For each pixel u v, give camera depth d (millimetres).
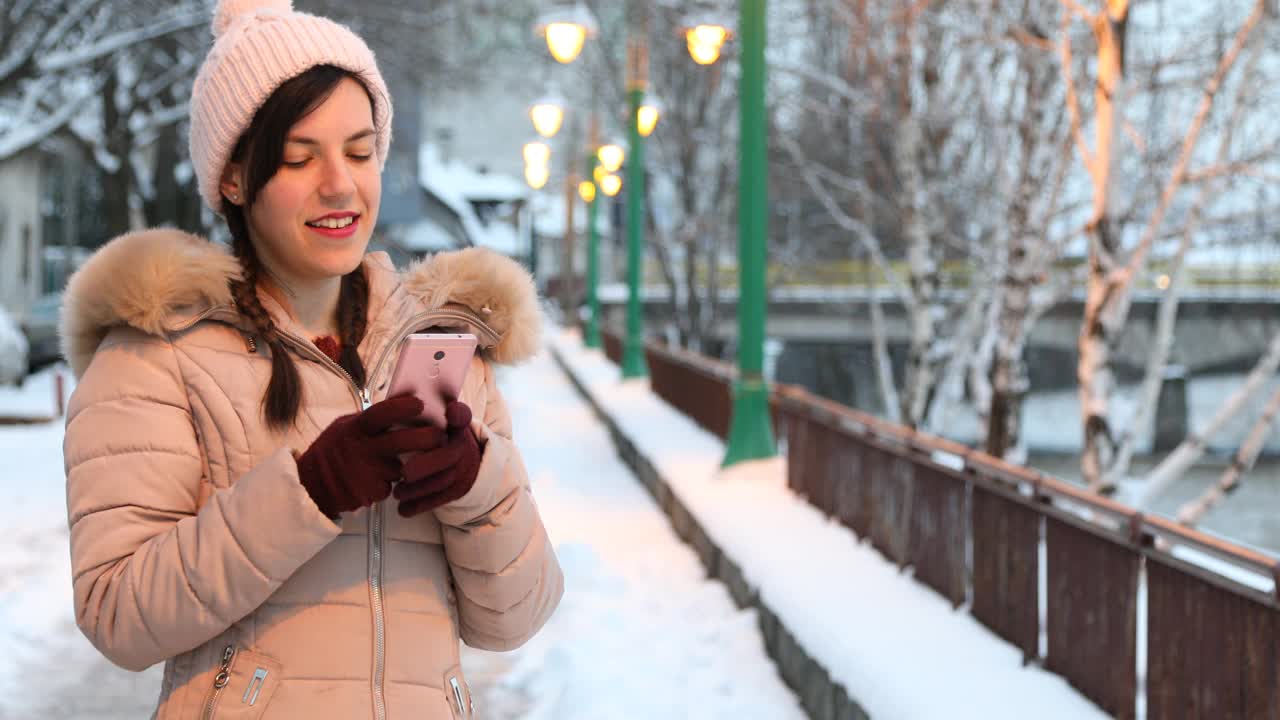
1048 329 33688
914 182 15703
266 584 1551
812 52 20500
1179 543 3928
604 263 83125
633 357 22359
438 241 77375
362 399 1769
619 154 24875
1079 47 12086
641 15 21734
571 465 13898
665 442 12898
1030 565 5035
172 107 28219
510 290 1913
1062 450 35000
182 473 1661
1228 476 9086
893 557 6879
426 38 26453
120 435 1645
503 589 1798
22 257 37781
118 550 1607
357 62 1712
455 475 1590
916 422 16109
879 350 21359
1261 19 8938
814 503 8641
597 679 5863
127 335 1699
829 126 20281
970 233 17891
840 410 7875
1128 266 9039
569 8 14562
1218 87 8734
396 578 1738
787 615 5895
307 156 1693
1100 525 4465
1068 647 4691
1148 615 4098
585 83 32781
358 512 1724
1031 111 12547
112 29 20797
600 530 9859
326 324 1835
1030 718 4301
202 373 1683
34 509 10273
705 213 31469
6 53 17531
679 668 6082
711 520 8367
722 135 30203
